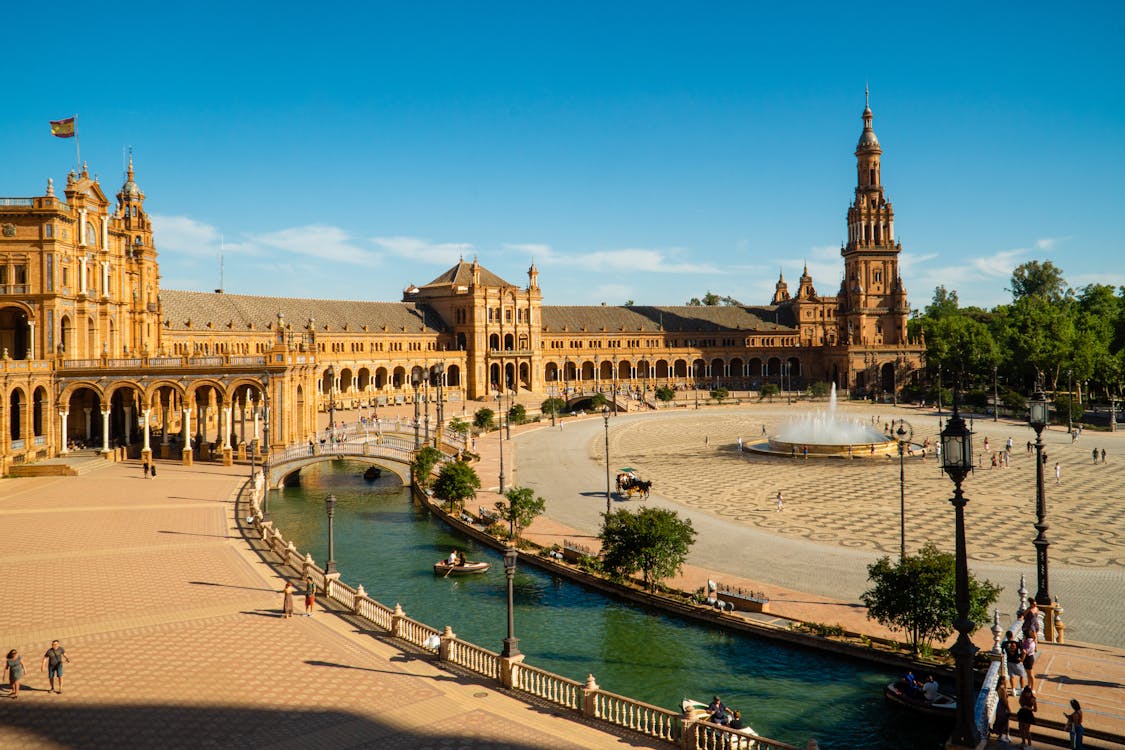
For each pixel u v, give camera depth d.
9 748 24.66
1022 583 35.28
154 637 35.09
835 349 197.12
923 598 34.81
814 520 64.06
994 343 180.25
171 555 48.81
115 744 25.09
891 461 97.00
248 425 108.19
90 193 95.19
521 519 59.81
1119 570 48.38
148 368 86.69
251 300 151.25
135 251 108.00
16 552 48.97
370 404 151.00
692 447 111.81
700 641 40.25
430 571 53.53
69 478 76.19
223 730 26.20
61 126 89.69
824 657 37.69
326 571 43.38
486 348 181.25
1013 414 143.25
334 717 27.39
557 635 41.47
